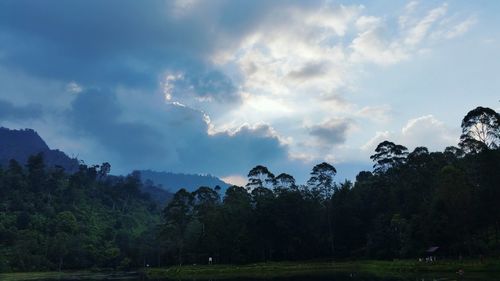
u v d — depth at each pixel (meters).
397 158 122.06
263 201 128.75
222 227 130.50
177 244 144.50
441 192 77.12
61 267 167.38
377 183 121.12
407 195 105.06
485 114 79.50
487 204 73.44
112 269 168.12
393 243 99.75
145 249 166.50
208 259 131.88
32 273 150.62
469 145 81.06
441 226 83.25
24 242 169.50
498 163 74.12
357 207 122.19
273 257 125.62
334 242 122.00
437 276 62.09
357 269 92.50
